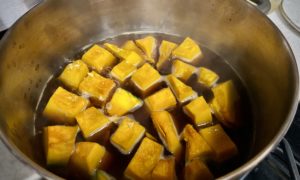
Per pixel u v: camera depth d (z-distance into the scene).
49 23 0.17
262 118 0.16
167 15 0.20
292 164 0.15
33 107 0.17
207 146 0.15
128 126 0.15
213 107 0.17
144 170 0.14
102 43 0.20
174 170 0.14
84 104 0.16
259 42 0.17
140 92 0.17
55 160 0.14
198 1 0.18
